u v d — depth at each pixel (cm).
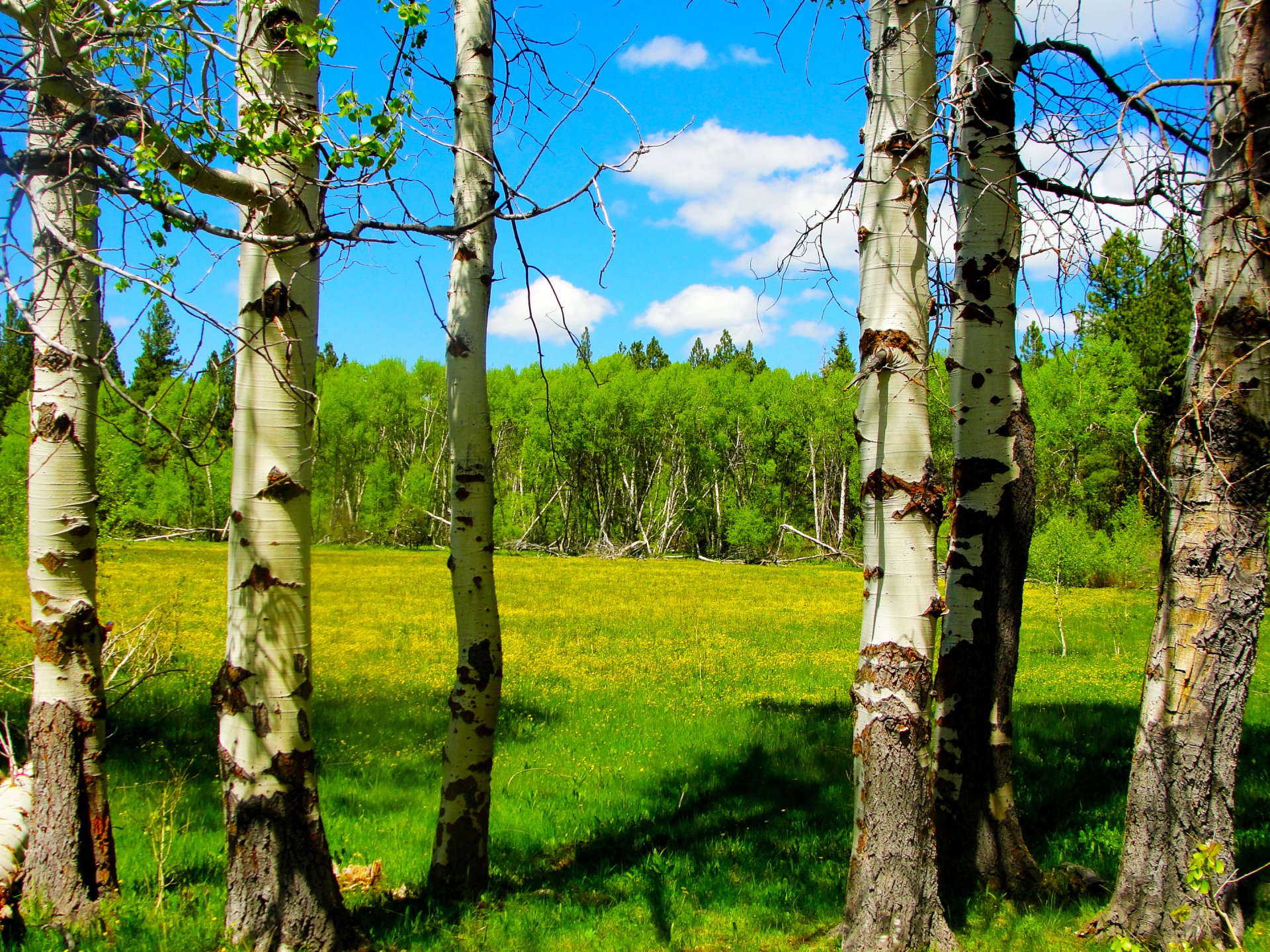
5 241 317
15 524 1319
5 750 661
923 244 469
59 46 377
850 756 1034
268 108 375
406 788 927
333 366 7700
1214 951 466
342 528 7088
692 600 3375
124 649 1178
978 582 596
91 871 518
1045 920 536
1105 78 554
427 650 1984
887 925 459
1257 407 471
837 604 3288
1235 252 474
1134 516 2886
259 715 461
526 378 7212
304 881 465
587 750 1081
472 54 596
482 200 598
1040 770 942
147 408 341
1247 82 466
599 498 7181
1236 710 477
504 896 606
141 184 350
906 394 472
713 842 726
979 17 566
